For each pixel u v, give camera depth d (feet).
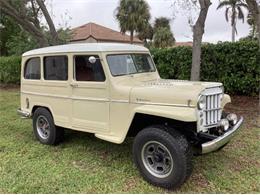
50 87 19.49
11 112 31.45
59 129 19.94
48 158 18.02
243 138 21.13
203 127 14.24
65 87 18.44
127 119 15.51
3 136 22.66
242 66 34.86
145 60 18.86
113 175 15.60
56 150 19.40
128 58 17.57
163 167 14.29
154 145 14.33
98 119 16.93
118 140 15.75
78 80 17.69
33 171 16.15
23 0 36.86
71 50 17.78
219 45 35.81
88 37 96.48
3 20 83.71
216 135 14.83
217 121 15.15
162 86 15.39
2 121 27.43
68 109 18.48
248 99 34.58
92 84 16.87
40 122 20.95
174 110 13.78
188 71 38.01
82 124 17.79
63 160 17.69
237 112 29.14
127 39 108.78
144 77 17.81
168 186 13.93
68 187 14.42
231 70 35.63
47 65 19.63
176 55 38.88
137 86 15.84
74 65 17.81
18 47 64.80
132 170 16.12
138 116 15.19
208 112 14.55
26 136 22.63
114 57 16.81
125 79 16.67
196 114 13.57
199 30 29.35
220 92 15.34
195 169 16.11
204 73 37.06
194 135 14.71
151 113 14.17
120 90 15.72
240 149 19.02
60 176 15.52
